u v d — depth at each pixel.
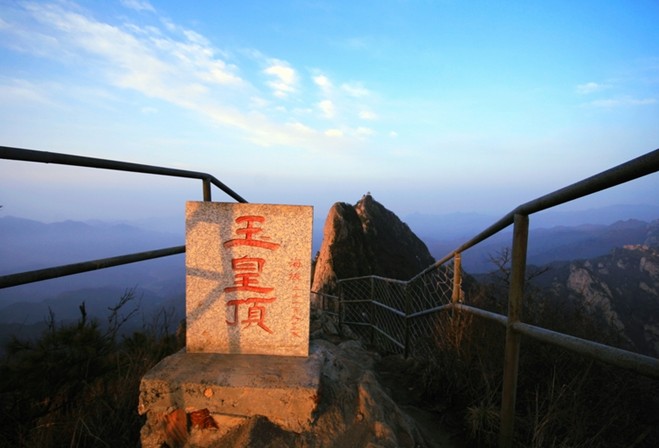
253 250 2.56
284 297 2.57
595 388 2.69
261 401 2.11
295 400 2.11
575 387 2.60
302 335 2.56
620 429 2.39
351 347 4.51
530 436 2.24
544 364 2.89
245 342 2.55
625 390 2.66
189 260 2.55
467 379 2.87
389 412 2.31
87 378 3.02
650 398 2.75
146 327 4.14
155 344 3.88
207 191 2.94
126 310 4.93
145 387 2.12
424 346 4.27
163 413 2.12
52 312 3.39
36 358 2.80
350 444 2.05
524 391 2.71
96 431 2.42
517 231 1.93
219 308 2.55
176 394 2.12
